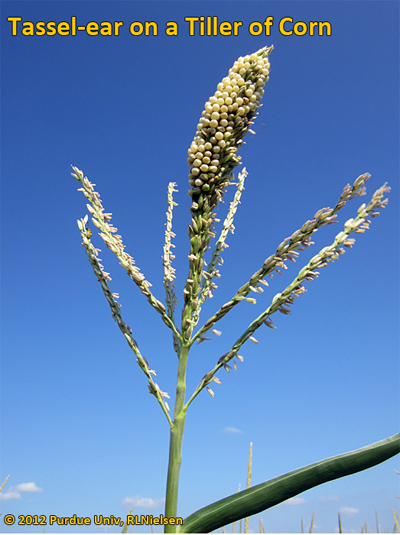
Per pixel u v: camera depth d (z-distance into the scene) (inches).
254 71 14.1
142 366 13.4
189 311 13.7
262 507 11.7
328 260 11.9
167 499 12.0
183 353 13.5
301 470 11.7
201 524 11.7
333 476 11.5
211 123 13.6
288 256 12.5
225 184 14.2
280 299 12.3
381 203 11.5
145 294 13.8
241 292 13.0
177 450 12.4
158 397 13.2
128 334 13.8
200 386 13.0
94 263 14.5
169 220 16.2
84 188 14.8
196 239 14.0
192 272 13.9
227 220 16.6
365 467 11.4
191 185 14.2
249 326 12.8
